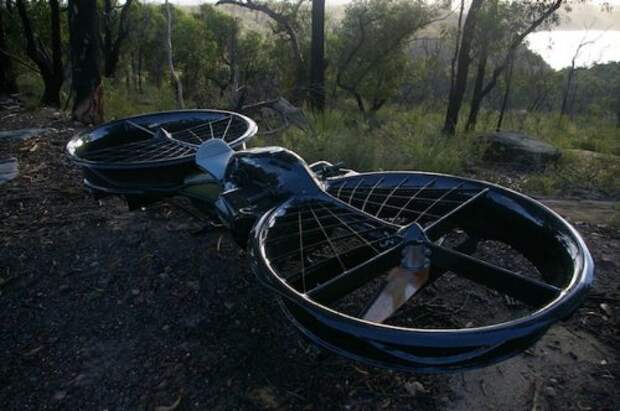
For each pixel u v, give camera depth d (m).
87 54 8.29
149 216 4.59
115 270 3.79
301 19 17.17
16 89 13.26
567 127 16.64
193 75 26.83
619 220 5.16
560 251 2.34
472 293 3.57
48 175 5.63
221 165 3.31
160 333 3.19
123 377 2.86
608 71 28.83
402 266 2.39
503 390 2.76
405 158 7.03
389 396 2.71
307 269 2.53
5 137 7.00
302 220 2.62
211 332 3.19
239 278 3.68
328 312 1.95
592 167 8.66
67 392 2.77
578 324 3.31
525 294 2.16
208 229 4.02
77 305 3.44
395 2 16.39
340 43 17.12
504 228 2.72
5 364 2.96
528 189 7.28
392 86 17.94
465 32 10.38
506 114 17.11
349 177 3.16
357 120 9.95
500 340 1.80
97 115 8.66
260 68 22.28
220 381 2.82
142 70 27.34
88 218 4.55
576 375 2.87
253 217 2.79
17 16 14.91
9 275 3.73
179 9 29.30
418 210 2.98
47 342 3.13
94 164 3.44
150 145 3.91
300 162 3.00
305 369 2.89
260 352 3.02
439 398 2.70
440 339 1.81
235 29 26.59
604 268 4.04
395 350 1.87
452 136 9.90
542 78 19.69
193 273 3.74
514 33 11.69
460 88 10.70
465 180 2.95
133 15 20.19
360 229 2.59
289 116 9.25
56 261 3.90
